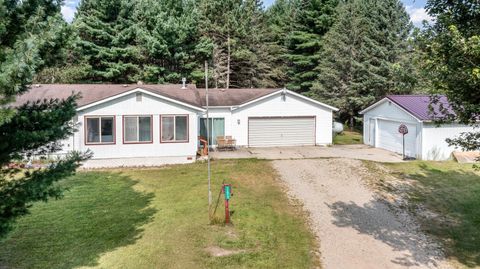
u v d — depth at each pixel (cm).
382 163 1803
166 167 1714
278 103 2306
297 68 3859
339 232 1004
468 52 620
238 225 1012
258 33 3831
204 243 883
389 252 888
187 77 3322
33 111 658
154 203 1188
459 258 865
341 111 3175
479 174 1616
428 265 827
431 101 798
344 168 1675
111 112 1723
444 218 1125
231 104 2242
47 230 946
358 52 3033
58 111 661
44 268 737
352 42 3070
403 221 1097
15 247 837
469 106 687
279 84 4025
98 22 3059
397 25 2908
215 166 1712
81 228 963
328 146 2372
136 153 1762
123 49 3078
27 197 590
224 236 930
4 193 592
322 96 3209
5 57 514
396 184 1470
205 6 3522
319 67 3350
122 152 1747
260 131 2302
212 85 3538
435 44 683
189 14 3334
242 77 3753
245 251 852
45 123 639
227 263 786
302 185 1434
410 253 886
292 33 3812
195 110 1814
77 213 1083
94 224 994
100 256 798
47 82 2686
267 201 1241
